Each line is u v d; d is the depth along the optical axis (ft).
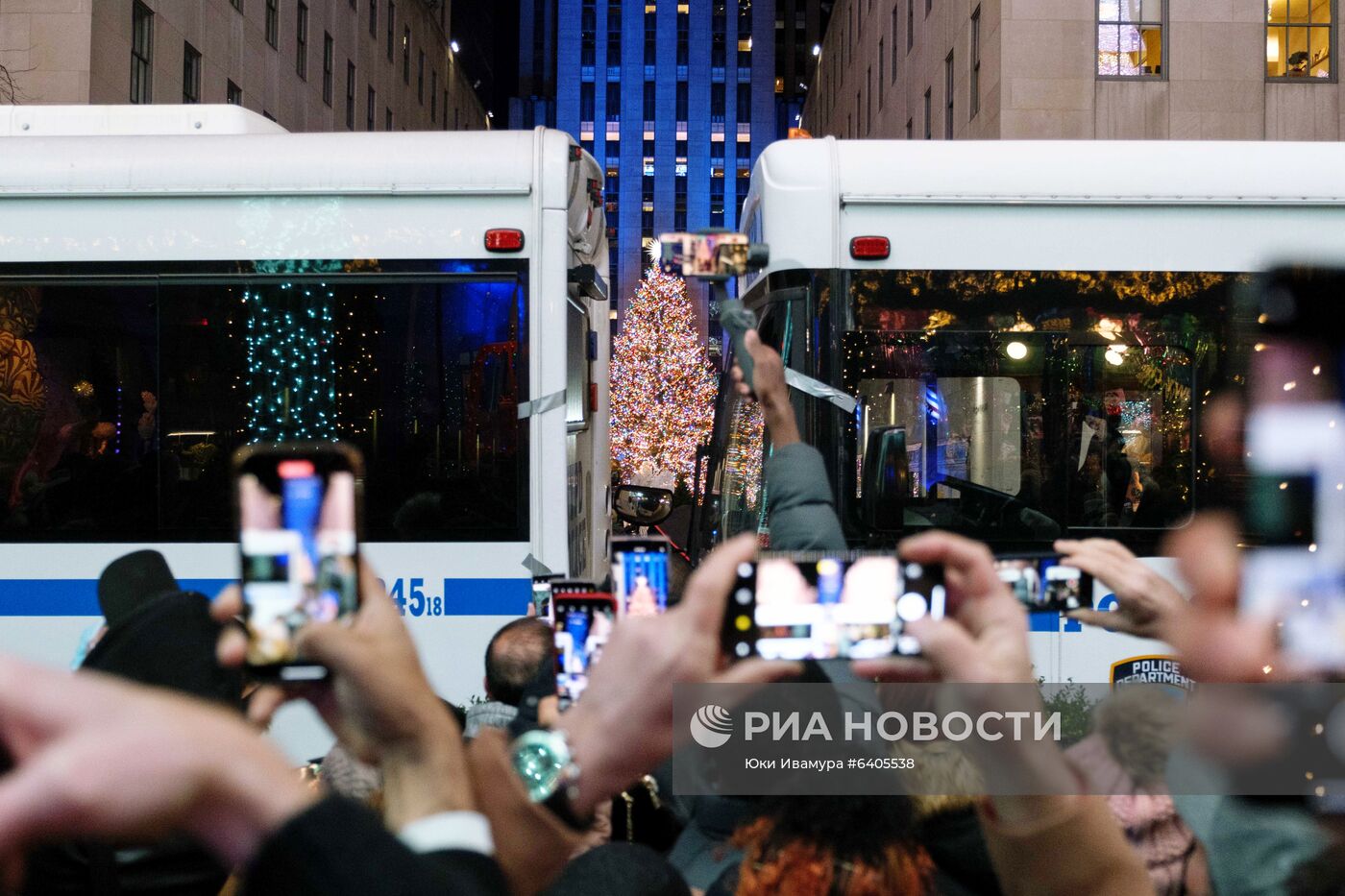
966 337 19.85
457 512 20.56
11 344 20.61
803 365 19.62
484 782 3.65
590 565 26.40
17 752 2.28
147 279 20.65
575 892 6.15
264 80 92.53
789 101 328.49
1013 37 69.15
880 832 5.95
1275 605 4.26
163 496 20.45
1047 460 19.83
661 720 3.61
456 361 20.65
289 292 20.63
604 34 317.63
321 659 3.24
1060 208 20.04
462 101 182.60
